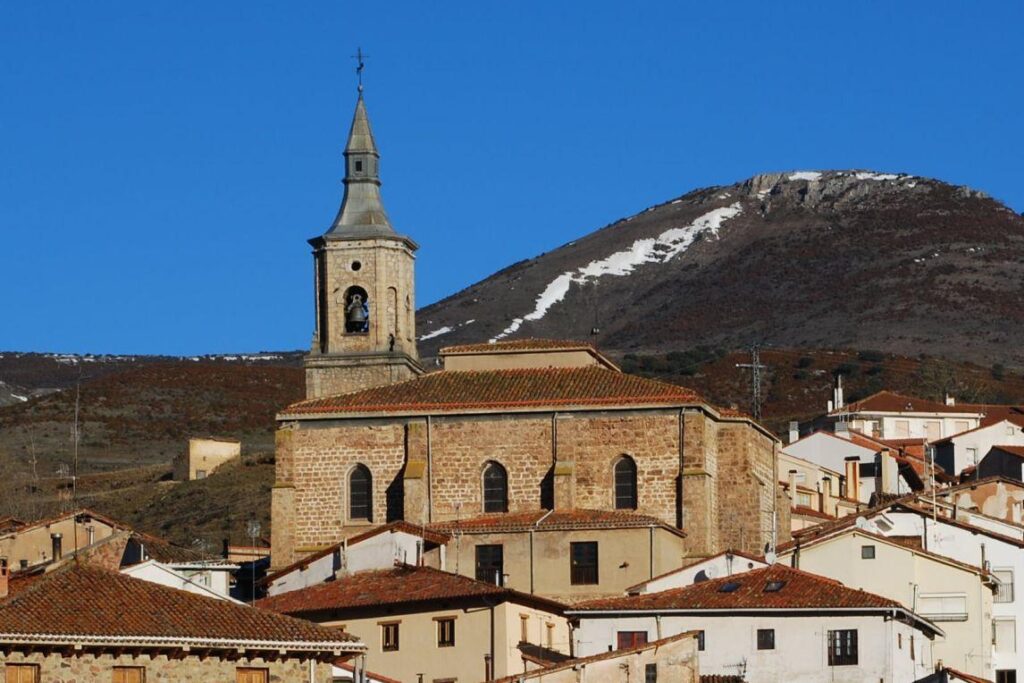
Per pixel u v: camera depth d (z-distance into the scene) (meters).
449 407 153.75
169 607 91.12
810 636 110.44
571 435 152.38
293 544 154.12
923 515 134.62
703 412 151.12
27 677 85.38
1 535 133.88
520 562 143.50
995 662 131.62
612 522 143.62
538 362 160.88
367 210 179.50
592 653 113.19
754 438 156.25
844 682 109.50
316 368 174.75
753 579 115.88
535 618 124.62
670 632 112.38
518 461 152.75
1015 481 162.50
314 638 91.62
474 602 122.25
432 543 142.12
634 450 151.25
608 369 161.12
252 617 92.12
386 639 124.12
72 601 89.50
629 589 130.38
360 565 138.50
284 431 155.38
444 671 121.88
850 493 188.38
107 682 86.81
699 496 149.50
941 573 126.94
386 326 175.25
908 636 113.62
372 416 154.50
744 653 110.88
